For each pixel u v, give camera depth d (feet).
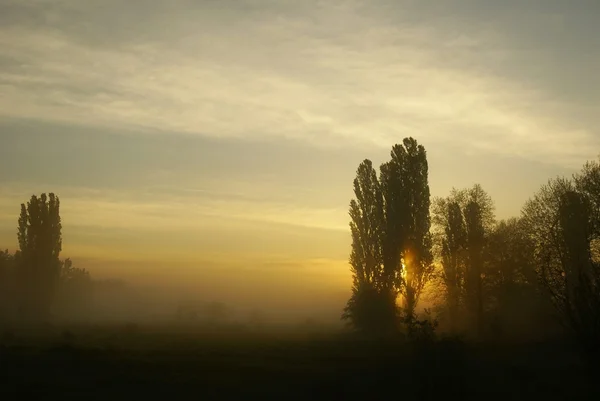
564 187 162.71
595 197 149.69
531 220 170.09
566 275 138.10
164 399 70.33
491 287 181.16
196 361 108.78
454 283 186.19
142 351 126.41
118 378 86.84
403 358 101.19
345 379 82.79
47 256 240.73
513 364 94.43
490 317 172.14
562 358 101.19
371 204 189.98
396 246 179.32
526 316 173.78
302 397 71.77
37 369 94.38
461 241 185.47
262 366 101.09
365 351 128.98
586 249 145.38
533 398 67.46
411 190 182.29
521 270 173.78
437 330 172.45
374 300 169.99
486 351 118.52
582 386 70.49
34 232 240.53
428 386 68.64
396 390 72.74
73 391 75.92
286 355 121.08
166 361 108.17
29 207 242.78
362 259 187.52
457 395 67.51
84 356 111.04
